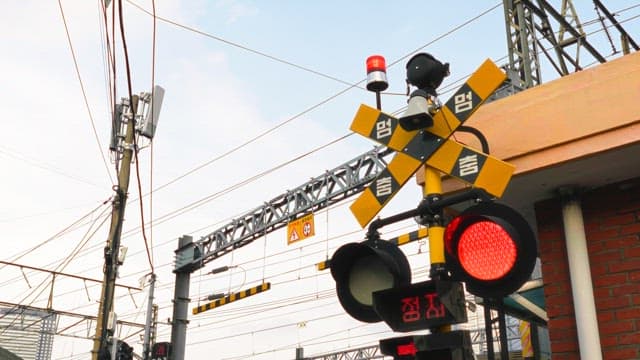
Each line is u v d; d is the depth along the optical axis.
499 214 2.97
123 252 16.88
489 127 4.66
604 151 4.08
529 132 4.44
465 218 3.02
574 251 4.49
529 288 6.43
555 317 4.54
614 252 4.41
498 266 2.89
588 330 4.24
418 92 3.79
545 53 10.68
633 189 4.46
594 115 4.18
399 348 3.14
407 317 3.16
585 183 4.56
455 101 3.79
